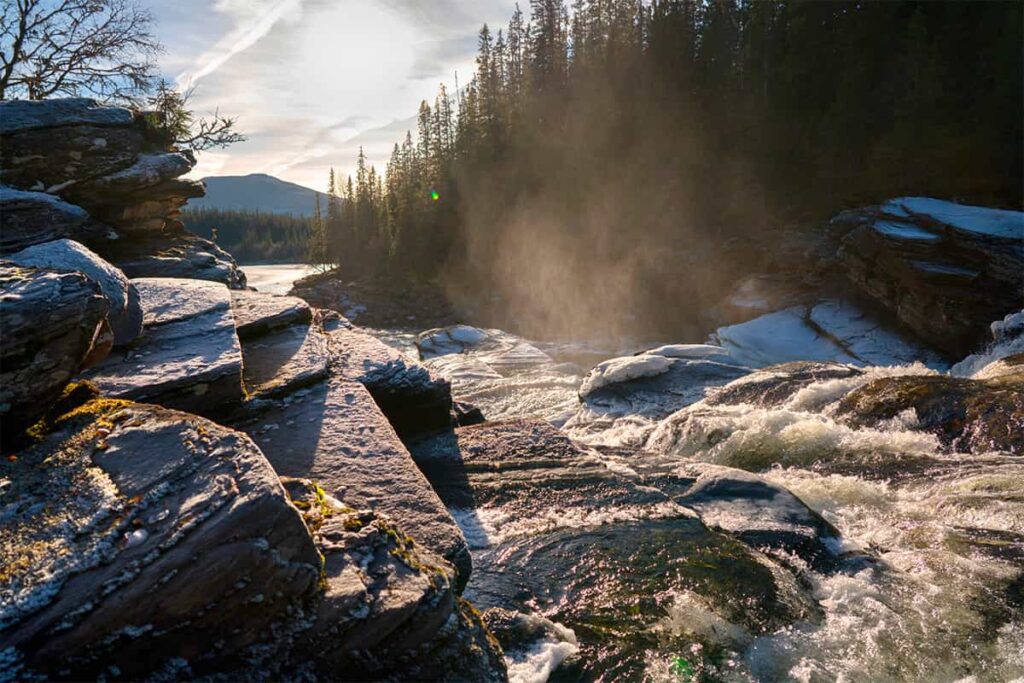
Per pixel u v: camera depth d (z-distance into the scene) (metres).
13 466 2.55
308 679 2.20
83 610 1.95
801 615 3.73
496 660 2.72
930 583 4.08
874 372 9.55
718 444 7.57
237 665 2.13
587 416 11.70
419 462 5.49
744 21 59.97
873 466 6.22
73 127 8.86
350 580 2.38
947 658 3.39
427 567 2.64
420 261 70.56
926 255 21.19
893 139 36.66
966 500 5.09
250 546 2.15
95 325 3.10
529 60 81.50
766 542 4.43
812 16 48.88
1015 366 8.38
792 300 30.20
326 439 4.22
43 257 4.17
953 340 20.25
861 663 3.37
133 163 9.45
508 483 5.15
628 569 4.06
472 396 16.14
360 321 58.16
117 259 9.07
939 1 43.75
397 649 2.37
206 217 196.75
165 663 2.04
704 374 12.16
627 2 74.31
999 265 18.67
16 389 2.75
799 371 10.00
